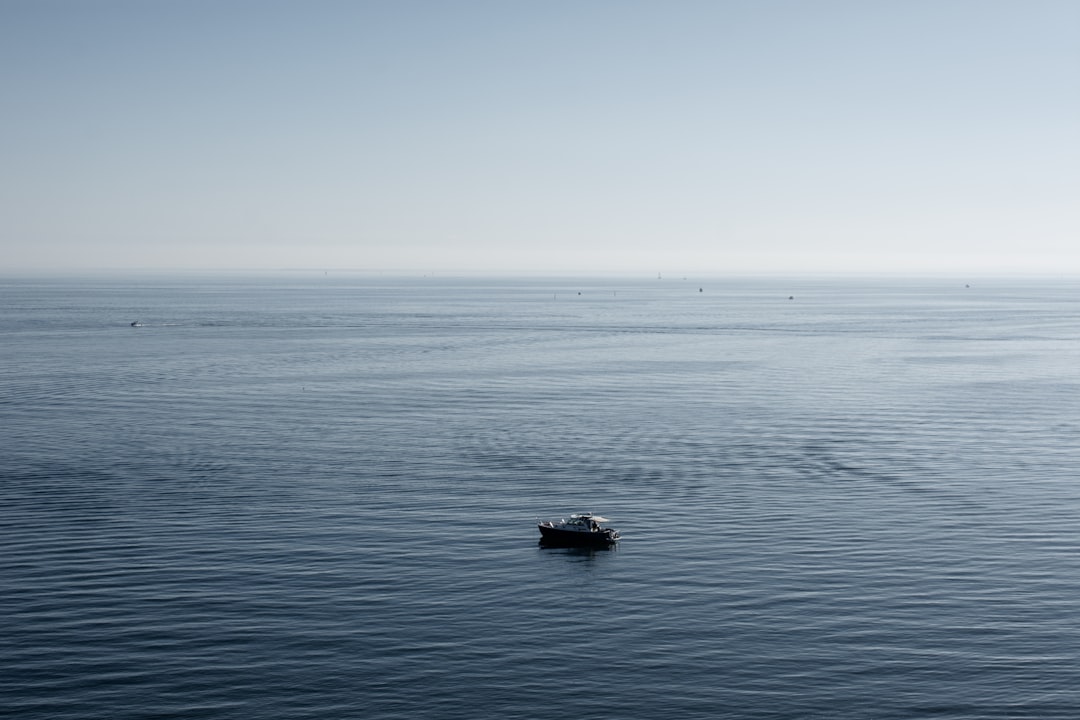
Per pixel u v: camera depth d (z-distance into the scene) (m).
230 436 135.38
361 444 130.75
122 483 108.75
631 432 140.62
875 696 61.62
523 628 70.88
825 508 100.50
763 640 69.06
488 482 110.88
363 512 98.31
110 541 88.25
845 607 74.50
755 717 59.41
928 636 69.56
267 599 75.44
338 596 76.19
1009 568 82.62
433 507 100.50
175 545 87.38
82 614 72.19
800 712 59.94
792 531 92.69
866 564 83.69
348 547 87.56
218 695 61.22
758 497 104.75
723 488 108.62
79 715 58.91
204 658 65.75
